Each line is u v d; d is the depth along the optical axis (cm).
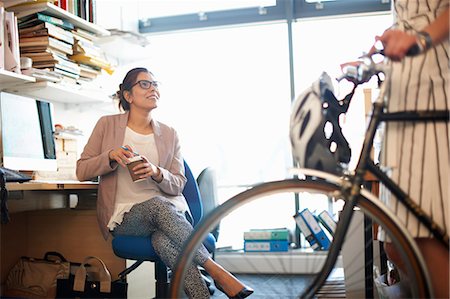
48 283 269
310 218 250
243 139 408
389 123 142
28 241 298
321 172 139
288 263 219
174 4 425
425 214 134
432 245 139
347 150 171
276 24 409
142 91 253
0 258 281
